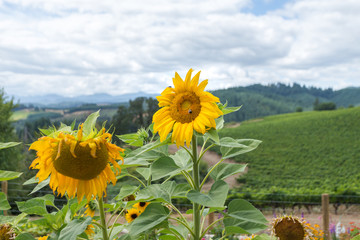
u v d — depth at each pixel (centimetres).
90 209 217
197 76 181
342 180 3123
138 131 225
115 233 193
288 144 5166
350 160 4009
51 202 189
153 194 179
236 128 6881
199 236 179
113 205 221
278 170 3762
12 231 172
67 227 154
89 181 160
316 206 1769
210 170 189
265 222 157
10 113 1958
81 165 149
